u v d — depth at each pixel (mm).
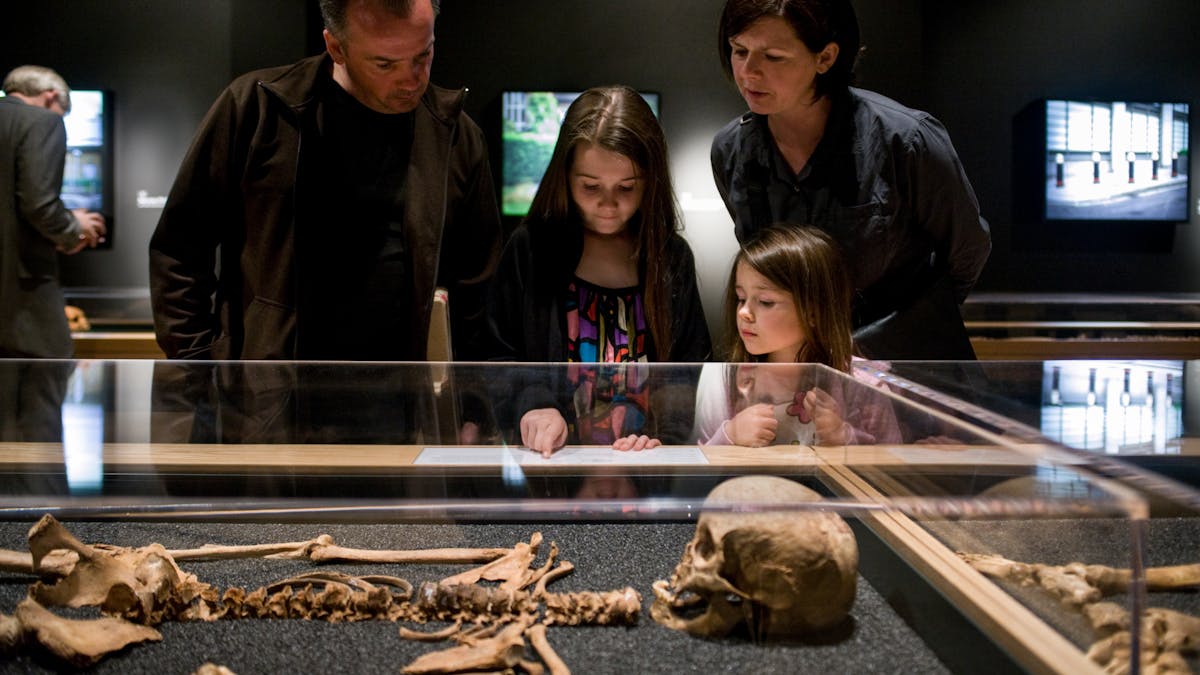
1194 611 1158
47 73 3701
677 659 1213
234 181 2117
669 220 2094
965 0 5219
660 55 5309
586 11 5305
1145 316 4348
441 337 2295
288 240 2104
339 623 1354
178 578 1406
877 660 1193
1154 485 1017
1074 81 5266
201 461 1592
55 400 1623
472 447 1619
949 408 1421
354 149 2115
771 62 1917
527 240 2162
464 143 2270
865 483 1484
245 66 5215
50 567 1434
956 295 2357
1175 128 5176
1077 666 990
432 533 1593
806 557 1220
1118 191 5172
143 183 5297
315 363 1656
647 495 1510
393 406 1646
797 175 2199
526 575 1432
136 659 1236
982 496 1207
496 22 5336
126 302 4957
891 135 2064
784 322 1982
